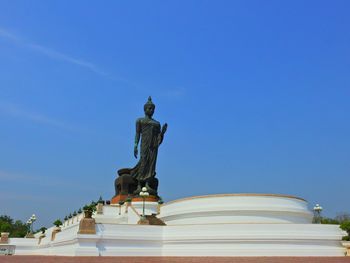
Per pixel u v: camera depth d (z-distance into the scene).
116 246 43.06
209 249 43.47
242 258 40.19
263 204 48.78
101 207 59.84
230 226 43.94
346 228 77.12
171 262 34.75
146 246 44.47
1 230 132.12
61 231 52.22
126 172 73.50
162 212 57.09
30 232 78.25
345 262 35.25
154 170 73.00
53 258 41.81
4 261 38.00
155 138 74.19
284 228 43.56
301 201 51.84
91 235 41.72
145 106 76.12
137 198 64.31
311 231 43.91
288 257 41.34
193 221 50.41
